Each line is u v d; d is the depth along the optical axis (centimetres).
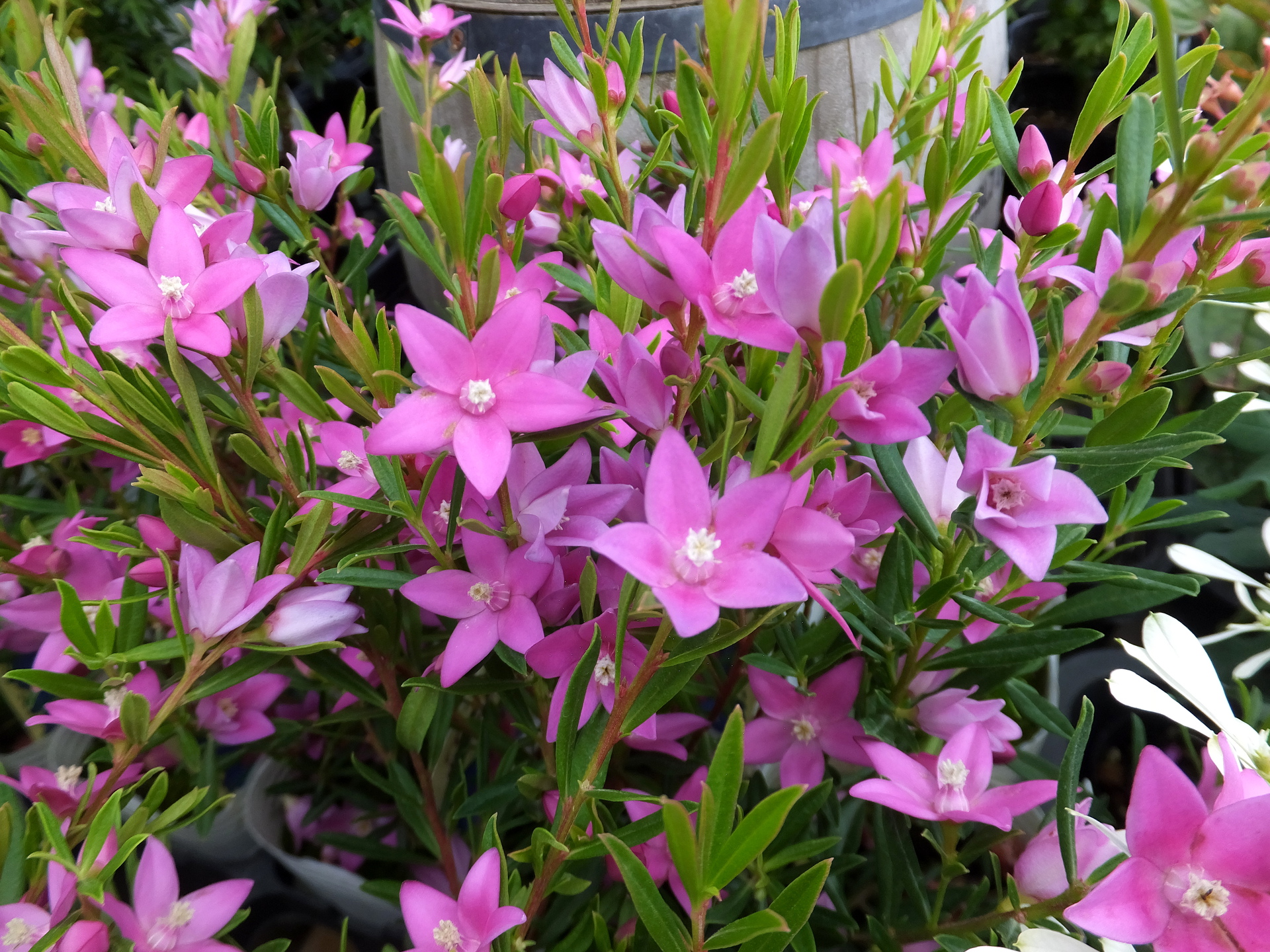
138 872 22
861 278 15
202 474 23
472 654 21
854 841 27
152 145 25
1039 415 19
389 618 25
